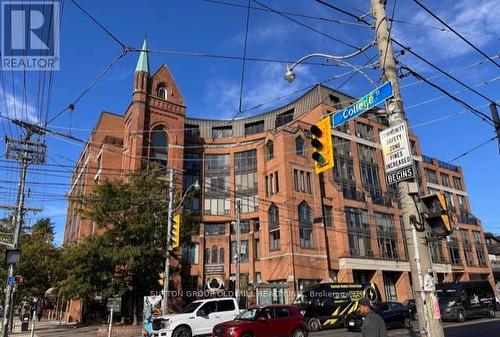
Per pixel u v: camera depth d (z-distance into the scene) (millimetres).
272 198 44938
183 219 30359
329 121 10742
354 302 26391
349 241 44750
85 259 26703
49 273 35531
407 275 48938
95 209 28406
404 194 8164
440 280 55312
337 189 46281
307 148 46469
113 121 49875
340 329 24688
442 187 63656
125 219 28969
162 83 47719
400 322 24031
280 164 44750
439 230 7461
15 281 25344
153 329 19641
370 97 9492
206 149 53344
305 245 41625
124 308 34844
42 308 56688
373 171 52594
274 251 42375
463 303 28359
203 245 47906
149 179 30703
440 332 7273
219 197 51375
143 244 28234
